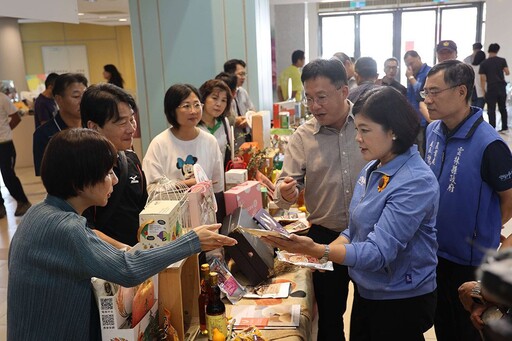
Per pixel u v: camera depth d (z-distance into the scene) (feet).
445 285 6.91
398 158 5.19
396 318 5.40
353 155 6.86
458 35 40.88
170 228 4.83
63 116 10.16
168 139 8.44
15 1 8.38
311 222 7.49
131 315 4.30
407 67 18.86
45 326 3.97
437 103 6.63
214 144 8.70
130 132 6.27
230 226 6.31
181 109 8.16
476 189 6.47
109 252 3.96
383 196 5.14
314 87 6.63
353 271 5.62
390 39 42.34
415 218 4.94
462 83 6.47
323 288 7.26
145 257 4.09
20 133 29.01
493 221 6.52
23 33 44.93
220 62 17.66
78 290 3.99
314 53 42.83
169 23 17.49
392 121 5.00
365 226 5.32
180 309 4.91
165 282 4.86
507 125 31.83
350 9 42.24
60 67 45.68
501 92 30.37
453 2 40.14
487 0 36.47
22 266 3.96
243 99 16.48
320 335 7.39
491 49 30.42
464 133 6.59
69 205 4.17
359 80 15.21
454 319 6.89
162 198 5.85
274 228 6.45
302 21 34.42
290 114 18.15
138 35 17.67
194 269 5.36
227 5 17.26
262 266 6.24
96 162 4.07
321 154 7.07
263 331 5.21
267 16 21.49
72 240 3.86
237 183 8.12
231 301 5.86
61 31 45.01
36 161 10.21
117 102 6.07
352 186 6.91
